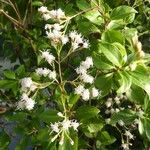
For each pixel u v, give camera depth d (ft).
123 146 0.78
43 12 0.65
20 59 0.86
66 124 0.59
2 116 0.77
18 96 0.73
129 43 0.69
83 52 0.74
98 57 0.61
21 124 0.69
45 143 0.64
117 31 0.63
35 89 0.65
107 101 0.74
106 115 0.79
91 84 0.64
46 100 0.71
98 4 0.68
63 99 0.63
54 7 0.82
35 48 0.78
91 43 0.69
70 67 0.76
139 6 0.86
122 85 0.57
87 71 0.66
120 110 0.71
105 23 0.67
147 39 0.90
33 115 0.68
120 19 0.66
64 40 0.63
